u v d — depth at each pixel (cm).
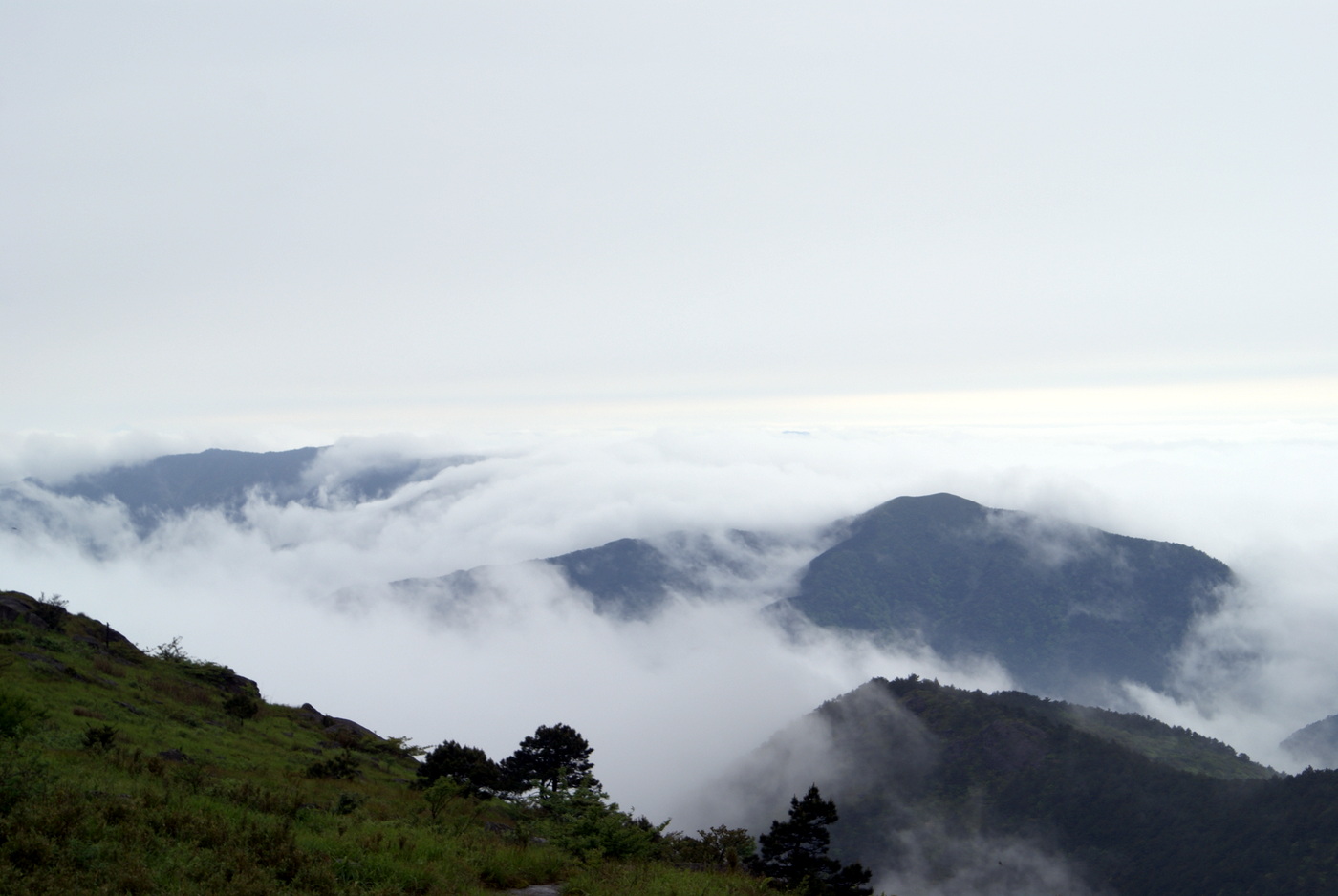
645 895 1744
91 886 1087
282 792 2011
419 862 1614
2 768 1406
